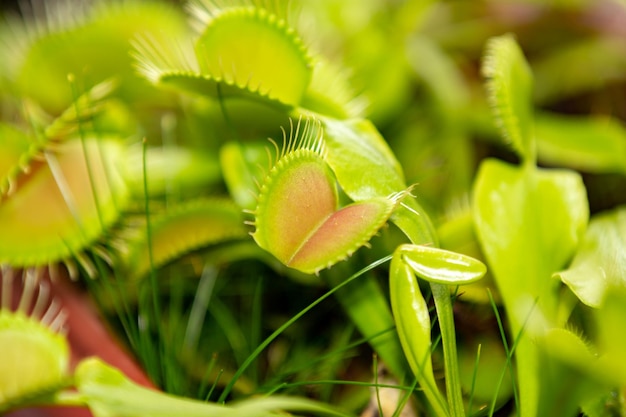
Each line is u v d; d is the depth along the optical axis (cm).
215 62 20
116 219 21
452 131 26
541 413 18
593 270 19
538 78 27
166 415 17
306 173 18
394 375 20
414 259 18
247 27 19
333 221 18
